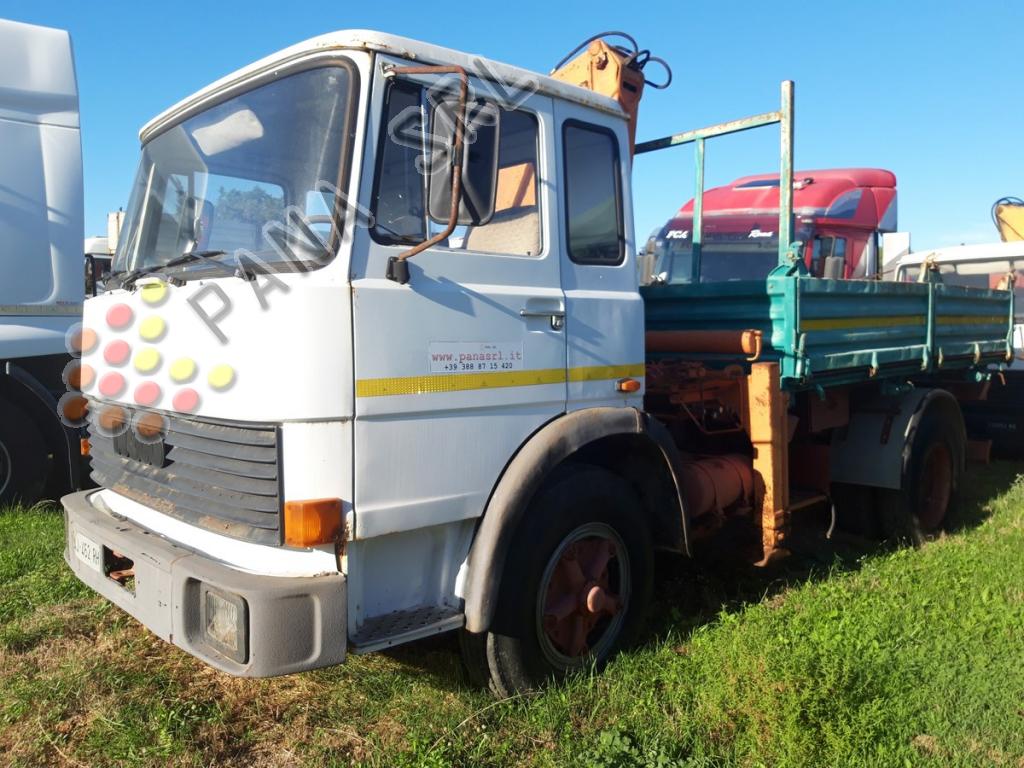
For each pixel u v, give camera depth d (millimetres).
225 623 2711
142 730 3135
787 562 5195
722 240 9258
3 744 3082
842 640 3748
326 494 2707
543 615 3379
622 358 3756
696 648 3852
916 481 5594
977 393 7188
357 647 2771
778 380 4312
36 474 5930
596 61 4504
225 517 2857
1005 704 3332
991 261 9180
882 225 10852
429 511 2967
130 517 3457
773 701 3131
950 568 4988
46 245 5840
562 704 3295
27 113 5801
